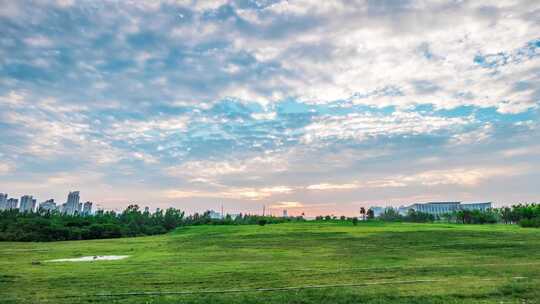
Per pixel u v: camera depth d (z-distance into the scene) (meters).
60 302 14.91
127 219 121.69
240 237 58.91
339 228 76.31
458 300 14.48
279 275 21.12
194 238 62.03
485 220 117.50
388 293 15.77
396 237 52.06
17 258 34.66
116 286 18.12
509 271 21.55
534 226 79.81
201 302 14.78
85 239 83.31
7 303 14.80
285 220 125.00
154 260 30.73
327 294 15.79
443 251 34.88
